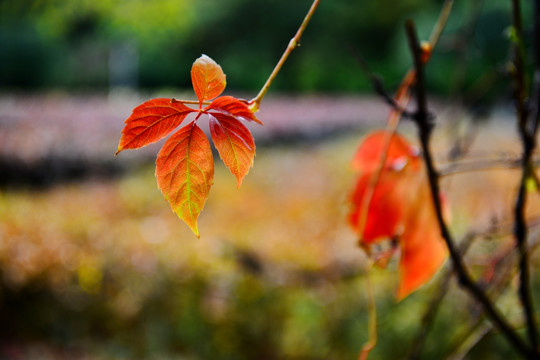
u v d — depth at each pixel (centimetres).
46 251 444
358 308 373
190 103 62
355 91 2561
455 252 87
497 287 113
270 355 406
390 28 2445
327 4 2523
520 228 94
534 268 347
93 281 434
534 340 94
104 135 1071
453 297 319
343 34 2561
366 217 91
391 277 371
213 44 2766
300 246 469
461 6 1087
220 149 62
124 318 429
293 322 398
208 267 432
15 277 434
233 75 2762
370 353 354
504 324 92
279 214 603
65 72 2719
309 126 1431
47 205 609
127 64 2781
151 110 61
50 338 432
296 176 845
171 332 422
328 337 381
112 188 727
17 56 2609
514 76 88
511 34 87
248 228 538
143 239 477
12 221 493
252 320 413
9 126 1149
